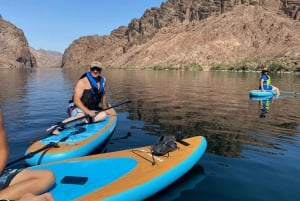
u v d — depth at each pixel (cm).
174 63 12750
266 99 1712
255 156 702
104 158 562
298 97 1795
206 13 19100
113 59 19788
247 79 4019
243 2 17325
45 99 1703
